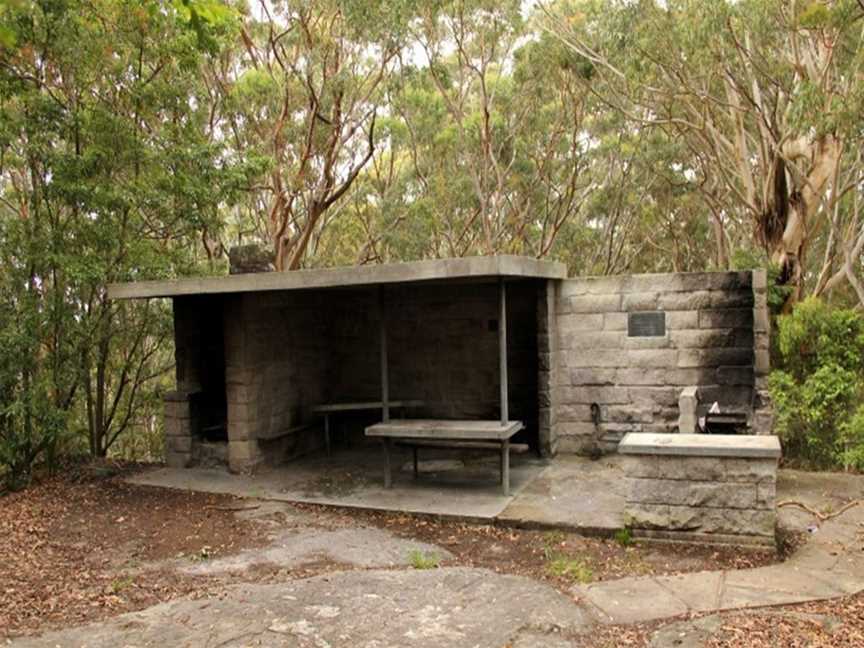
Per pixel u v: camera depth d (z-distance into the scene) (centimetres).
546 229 2036
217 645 340
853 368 792
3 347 675
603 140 1916
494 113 1781
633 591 405
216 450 775
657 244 2234
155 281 726
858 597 386
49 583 443
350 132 1481
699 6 904
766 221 1099
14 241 712
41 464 782
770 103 1102
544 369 757
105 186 741
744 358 708
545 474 694
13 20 640
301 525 570
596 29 1291
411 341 882
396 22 1205
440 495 632
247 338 742
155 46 782
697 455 478
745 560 453
